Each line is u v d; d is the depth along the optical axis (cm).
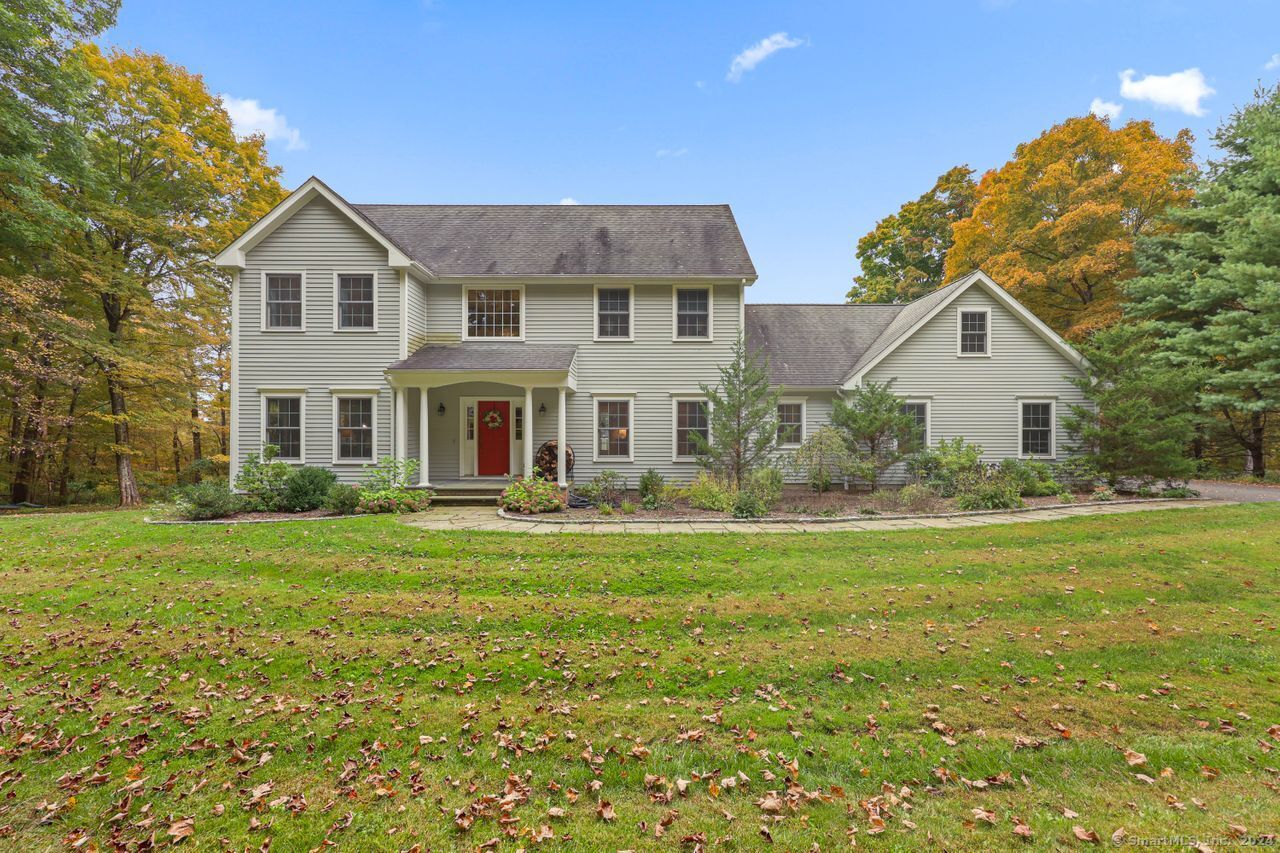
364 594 705
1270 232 1504
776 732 404
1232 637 554
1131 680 474
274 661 522
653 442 1639
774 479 1415
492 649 548
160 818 321
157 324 1833
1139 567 788
